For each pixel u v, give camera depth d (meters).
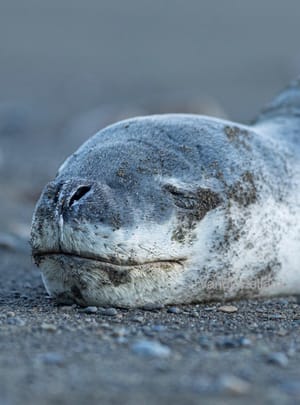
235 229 14.01
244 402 9.24
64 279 13.41
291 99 18.52
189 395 9.39
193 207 13.55
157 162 13.80
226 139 14.66
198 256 13.69
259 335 12.36
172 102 42.72
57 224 12.88
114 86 66.38
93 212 12.82
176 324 12.80
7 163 36.84
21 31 94.31
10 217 25.78
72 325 12.39
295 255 14.95
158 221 13.20
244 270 14.30
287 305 14.66
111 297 13.37
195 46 88.06
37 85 67.50
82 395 9.32
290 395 9.53
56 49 86.12
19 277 17.36
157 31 97.25
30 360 10.55
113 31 96.69
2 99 60.25
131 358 10.78
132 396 9.33
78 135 43.97
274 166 14.91
